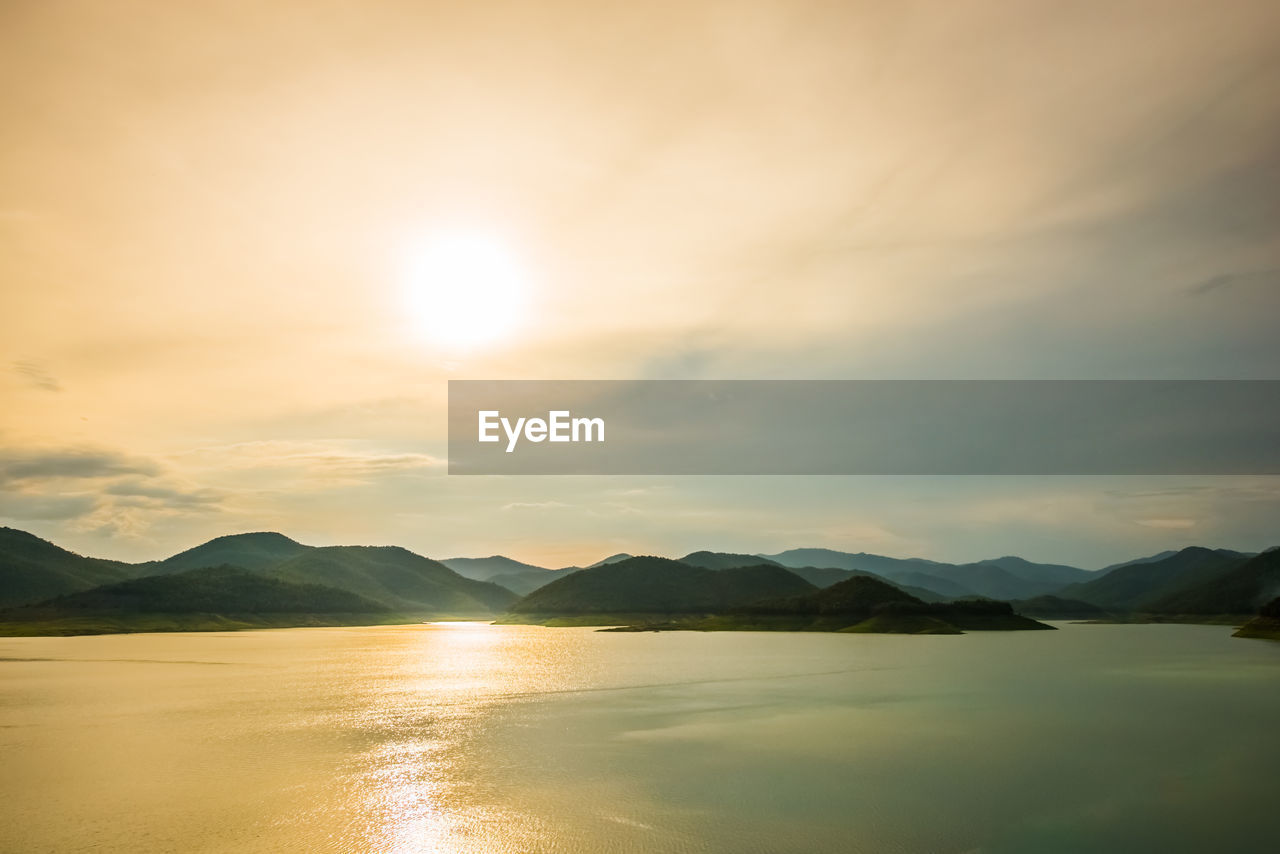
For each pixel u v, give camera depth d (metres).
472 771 49.81
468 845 36.00
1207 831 38.28
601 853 35.06
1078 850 35.62
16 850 35.22
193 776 48.28
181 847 35.56
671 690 94.69
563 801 42.88
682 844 36.16
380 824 38.84
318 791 44.81
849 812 41.00
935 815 40.56
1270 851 35.69
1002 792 44.78
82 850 35.16
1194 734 62.22
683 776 48.47
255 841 36.38
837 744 58.62
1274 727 65.25
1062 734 62.34
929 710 76.00
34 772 49.47
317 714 75.06
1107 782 46.94
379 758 53.72
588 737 61.97
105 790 44.94
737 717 72.25
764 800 43.06
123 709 78.38
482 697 88.62
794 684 100.00
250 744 58.81
